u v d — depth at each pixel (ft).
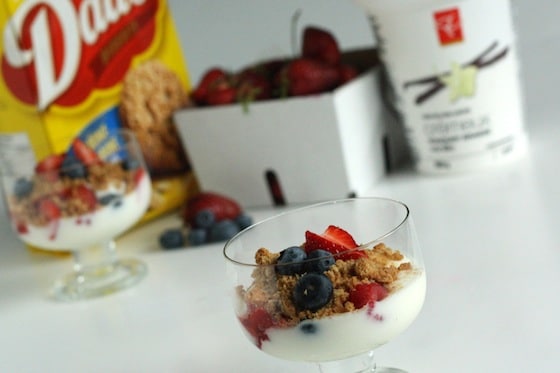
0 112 3.18
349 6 4.22
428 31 3.09
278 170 3.28
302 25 4.29
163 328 2.62
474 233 2.77
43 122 3.11
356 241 2.25
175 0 4.36
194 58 4.42
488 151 3.20
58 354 2.61
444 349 2.27
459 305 2.42
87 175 2.94
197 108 3.38
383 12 3.12
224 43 4.39
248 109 3.24
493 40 3.12
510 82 3.18
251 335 2.11
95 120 3.26
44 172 2.93
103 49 3.26
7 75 3.12
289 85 3.21
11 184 2.98
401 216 2.16
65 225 2.93
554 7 4.16
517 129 3.23
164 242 3.15
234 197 3.39
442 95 3.16
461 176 3.23
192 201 3.20
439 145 3.22
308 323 2.03
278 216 2.26
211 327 2.57
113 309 2.81
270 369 2.33
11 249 3.49
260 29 4.33
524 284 2.44
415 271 2.10
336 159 3.18
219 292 2.75
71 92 3.18
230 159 3.34
